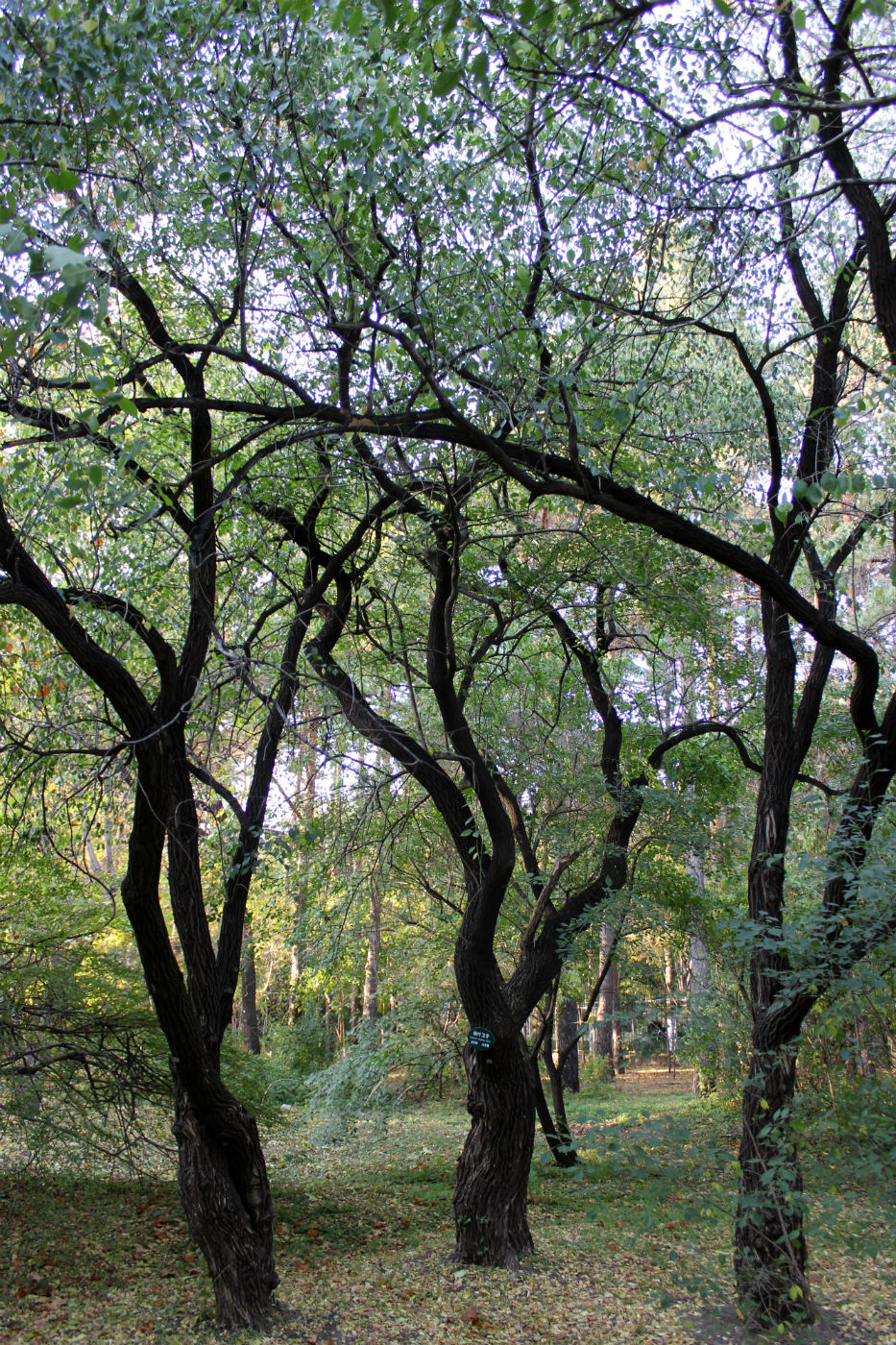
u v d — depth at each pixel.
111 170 5.69
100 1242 8.28
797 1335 5.21
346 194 5.70
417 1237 8.86
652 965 16.67
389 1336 6.21
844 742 10.69
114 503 5.05
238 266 6.03
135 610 6.30
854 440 6.52
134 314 7.78
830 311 6.77
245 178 5.57
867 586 12.29
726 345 8.30
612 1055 22.50
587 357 6.34
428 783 7.96
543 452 5.36
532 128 5.30
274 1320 6.37
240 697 6.21
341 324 5.12
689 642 12.01
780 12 4.94
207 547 6.78
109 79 4.96
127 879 5.64
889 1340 5.68
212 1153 6.39
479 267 5.92
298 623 7.28
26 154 4.98
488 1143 8.04
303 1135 13.65
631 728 11.70
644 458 7.50
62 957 9.66
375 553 7.67
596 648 10.23
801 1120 4.77
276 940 17.27
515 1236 7.90
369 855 11.02
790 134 5.78
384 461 6.68
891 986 4.91
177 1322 6.38
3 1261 7.57
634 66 5.68
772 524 6.82
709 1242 7.63
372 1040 12.32
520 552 9.52
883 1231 4.45
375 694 10.25
